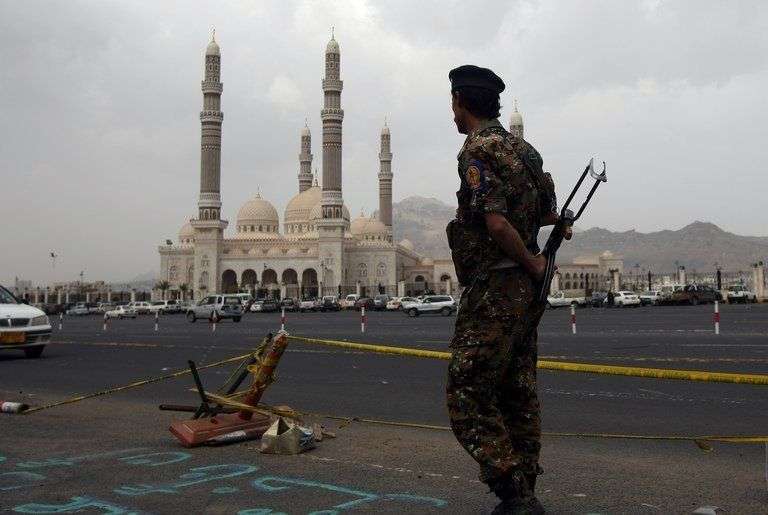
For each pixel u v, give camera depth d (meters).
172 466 7.18
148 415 10.87
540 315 5.07
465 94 5.23
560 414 11.15
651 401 12.53
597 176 5.07
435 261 170.38
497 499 5.86
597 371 6.41
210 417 8.47
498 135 5.01
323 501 5.85
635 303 85.31
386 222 170.50
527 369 5.29
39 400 12.99
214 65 135.38
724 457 7.80
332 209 137.88
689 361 18.56
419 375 17.23
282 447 7.74
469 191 4.98
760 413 11.16
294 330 41.72
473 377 4.90
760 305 85.69
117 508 5.72
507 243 4.73
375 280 152.00
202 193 140.50
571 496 6.00
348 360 21.31
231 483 6.48
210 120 136.88
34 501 5.94
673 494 6.06
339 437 8.91
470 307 4.98
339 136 135.62
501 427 4.91
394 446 8.26
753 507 5.62
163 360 21.83
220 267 146.62
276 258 148.25
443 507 5.63
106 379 16.72
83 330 46.56
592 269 184.25
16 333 21.78
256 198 168.38
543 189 5.21
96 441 8.59
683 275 126.31
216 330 44.00
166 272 158.50
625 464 7.38
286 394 13.79
